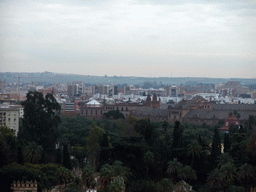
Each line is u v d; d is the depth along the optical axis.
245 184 174.62
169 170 187.88
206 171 193.25
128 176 176.38
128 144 194.25
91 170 162.62
